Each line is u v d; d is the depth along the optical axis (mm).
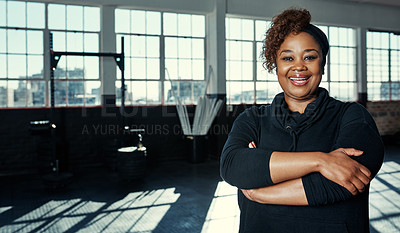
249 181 758
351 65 9477
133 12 7383
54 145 5488
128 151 5531
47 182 5199
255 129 908
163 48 7668
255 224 836
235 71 8203
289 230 781
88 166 6957
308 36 779
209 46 7965
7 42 6582
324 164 692
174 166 7055
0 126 6434
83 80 7074
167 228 3555
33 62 6750
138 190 5121
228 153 818
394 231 3412
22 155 6555
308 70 789
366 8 9273
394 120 9836
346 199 736
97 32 7125
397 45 10023
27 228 3562
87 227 3592
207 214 3998
